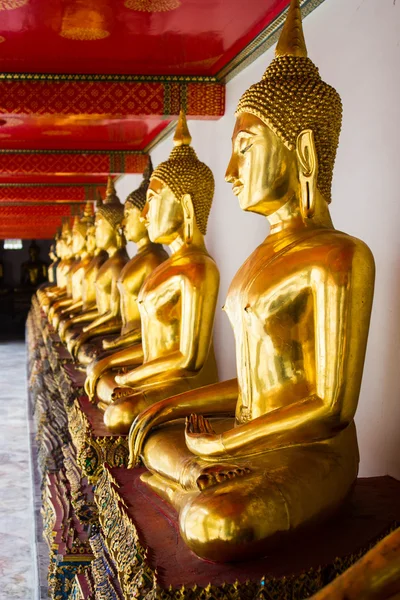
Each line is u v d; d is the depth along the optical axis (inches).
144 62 245.4
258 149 136.1
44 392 391.2
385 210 153.6
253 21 208.5
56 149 410.9
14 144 407.5
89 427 195.0
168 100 253.8
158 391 184.1
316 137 134.8
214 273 188.9
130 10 199.2
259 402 139.1
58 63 245.8
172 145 345.1
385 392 156.3
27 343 781.3
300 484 121.0
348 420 129.5
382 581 84.6
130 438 157.9
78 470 226.2
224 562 115.3
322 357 127.5
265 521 115.0
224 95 256.2
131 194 257.9
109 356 222.8
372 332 161.0
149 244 259.1
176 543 126.6
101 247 315.0
